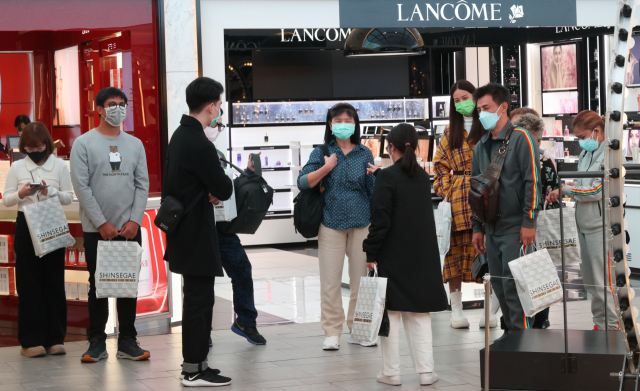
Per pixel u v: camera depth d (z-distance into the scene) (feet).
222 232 16.63
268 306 22.15
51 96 29.35
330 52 41.73
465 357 15.29
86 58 26.25
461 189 17.81
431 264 13.16
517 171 13.87
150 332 18.49
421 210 13.20
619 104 8.66
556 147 39.22
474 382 13.35
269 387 13.29
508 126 14.12
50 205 15.60
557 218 15.08
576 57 38.55
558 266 15.14
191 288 13.37
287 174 40.73
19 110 29.37
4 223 20.75
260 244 38.63
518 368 12.01
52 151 16.62
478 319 19.27
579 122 16.03
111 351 16.48
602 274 16.08
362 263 16.37
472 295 20.80
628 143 32.71
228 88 39.65
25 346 16.07
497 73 41.32
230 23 22.93
